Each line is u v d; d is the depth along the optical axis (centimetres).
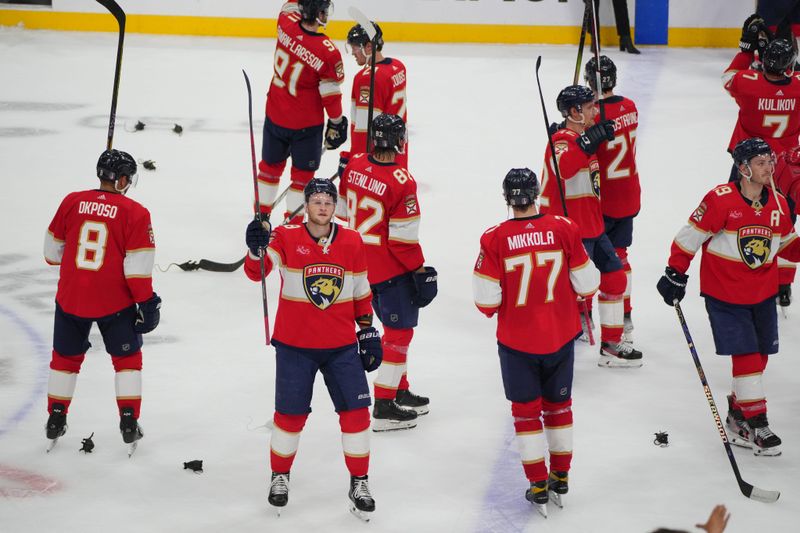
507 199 1820
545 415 1850
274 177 3312
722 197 1991
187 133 4812
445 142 4822
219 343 2567
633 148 2541
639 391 2333
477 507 1836
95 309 1925
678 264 2050
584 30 2539
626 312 2569
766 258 1998
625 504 1845
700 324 2748
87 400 2217
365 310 1823
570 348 1814
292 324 1769
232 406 2217
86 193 1945
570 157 2348
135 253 1920
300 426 1800
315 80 3141
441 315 2803
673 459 2012
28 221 3475
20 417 2134
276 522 1773
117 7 2097
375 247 2083
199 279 3041
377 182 2052
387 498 1861
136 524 1748
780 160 2369
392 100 3027
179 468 1948
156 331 2630
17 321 2650
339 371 1783
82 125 4847
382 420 2127
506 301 1800
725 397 2300
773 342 2048
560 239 1791
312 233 1769
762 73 2745
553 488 1838
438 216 3728
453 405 2258
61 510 1784
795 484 1917
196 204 3778
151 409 2189
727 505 1836
